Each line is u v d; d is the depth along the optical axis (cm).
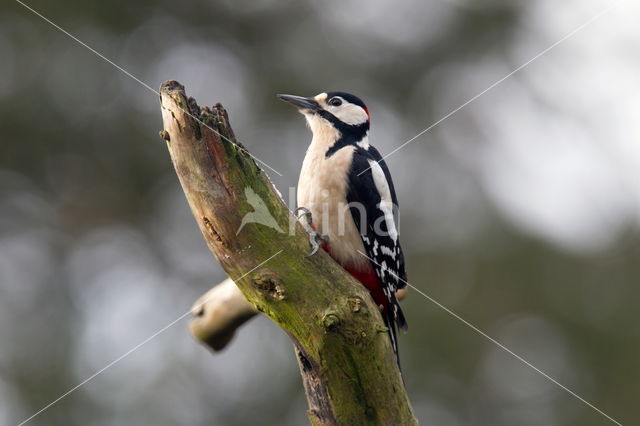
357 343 513
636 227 1564
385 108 1656
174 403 1337
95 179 1582
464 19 1692
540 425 1427
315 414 549
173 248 1554
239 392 1354
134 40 1623
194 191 501
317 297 513
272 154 1577
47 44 1573
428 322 1475
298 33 1688
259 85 1641
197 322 763
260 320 1388
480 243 1527
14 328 1452
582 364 1485
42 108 1560
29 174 1568
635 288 1516
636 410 1455
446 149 1614
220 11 1672
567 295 1516
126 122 1588
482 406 1423
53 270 1520
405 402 540
